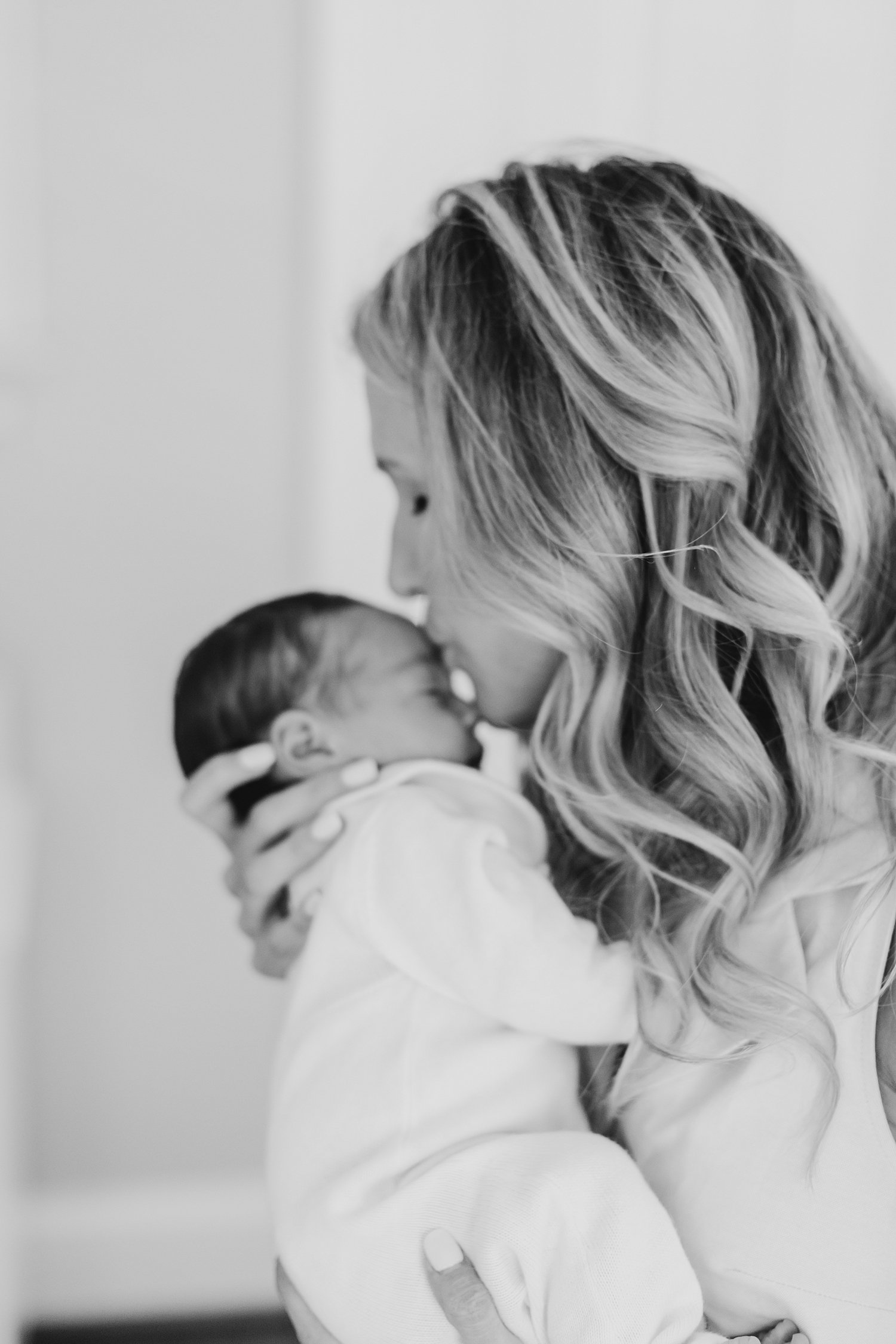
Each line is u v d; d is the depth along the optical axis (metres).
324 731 0.94
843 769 0.77
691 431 0.77
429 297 0.84
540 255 0.80
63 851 1.62
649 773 0.83
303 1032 0.84
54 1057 1.68
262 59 1.43
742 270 0.83
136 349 1.49
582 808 0.83
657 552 0.79
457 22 1.45
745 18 1.49
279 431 1.53
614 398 0.78
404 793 0.88
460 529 0.82
